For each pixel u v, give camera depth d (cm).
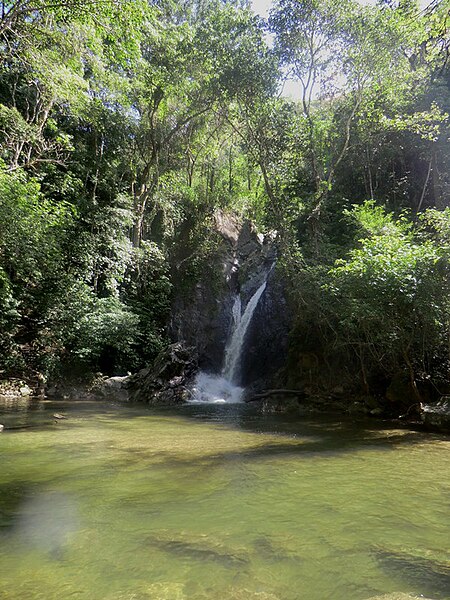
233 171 2481
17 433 672
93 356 1478
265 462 485
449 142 1252
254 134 1281
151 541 263
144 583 208
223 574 218
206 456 519
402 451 545
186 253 2025
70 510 323
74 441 612
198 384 1491
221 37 1223
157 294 1864
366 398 977
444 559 238
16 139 1413
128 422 832
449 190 1313
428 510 324
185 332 1830
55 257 1358
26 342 1433
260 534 275
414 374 912
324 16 1138
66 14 1077
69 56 1413
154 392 1315
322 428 755
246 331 1717
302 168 1417
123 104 1897
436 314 722
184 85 1711
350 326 866
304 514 314
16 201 1076
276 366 1498
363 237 1075
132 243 1886
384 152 1396
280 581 210
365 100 1302
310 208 1270
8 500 347
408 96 1330
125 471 444
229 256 2052
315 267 1045
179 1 1912
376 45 1109
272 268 1789
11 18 1041
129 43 1165
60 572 220
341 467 461
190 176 2292
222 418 913
